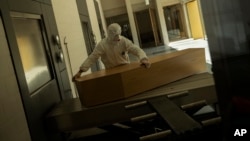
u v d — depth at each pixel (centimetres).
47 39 338
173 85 294
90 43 704
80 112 264
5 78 204
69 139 355
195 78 309
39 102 263
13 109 207
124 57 335
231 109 74
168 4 1356
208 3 76
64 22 455
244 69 68
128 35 1394
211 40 78
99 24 1012
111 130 332
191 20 1188
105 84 267
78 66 487
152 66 288
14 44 231
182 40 1302
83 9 690
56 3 430
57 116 266
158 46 1346
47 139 264
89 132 376
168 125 161
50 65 336
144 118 197
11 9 240
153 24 1381
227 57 72
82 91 268
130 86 274
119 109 263
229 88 74
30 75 266
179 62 311
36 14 313
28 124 227
